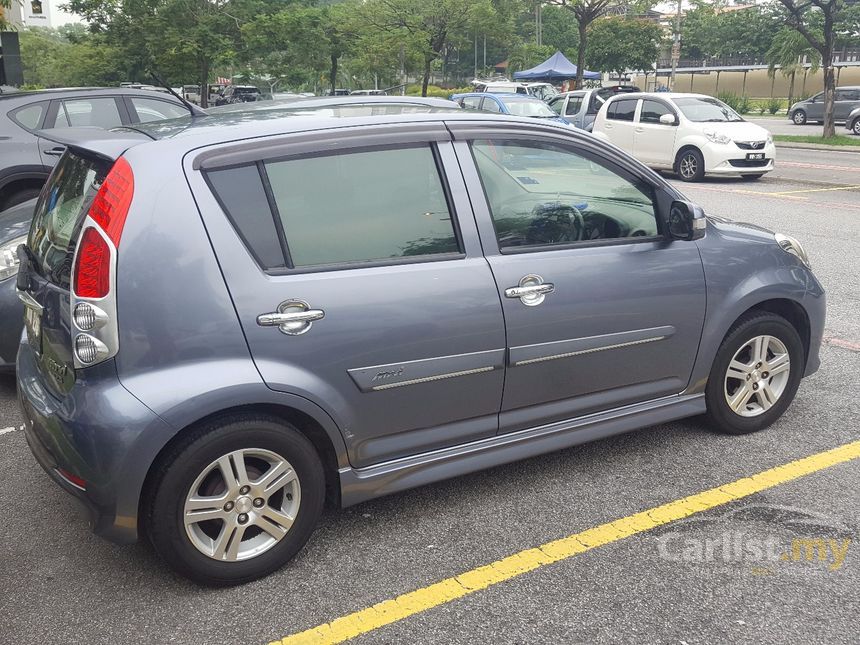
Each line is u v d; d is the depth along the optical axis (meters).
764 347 4.18
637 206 3.79
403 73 33.34
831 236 9.62
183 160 2.88
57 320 2.87
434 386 3.25
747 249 4.04
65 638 2.74
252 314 2.87
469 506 3.59
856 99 34.00
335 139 3.12
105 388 2.74
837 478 3.80
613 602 2.89
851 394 4.86
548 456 4.08
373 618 2.83
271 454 2.97
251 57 27.67
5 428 4.54
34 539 3.39
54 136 3.20
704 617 2.80
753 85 63.50
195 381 2.78
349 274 3.06
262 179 2.98
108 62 29.20
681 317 3.83
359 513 3.54
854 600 2.89
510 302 3.35
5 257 4.63
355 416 3.12
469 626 2.78
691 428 4.38
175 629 2.78
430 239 3.26
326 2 33.12
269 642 2.71
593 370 3.65
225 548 2.95
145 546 3.32
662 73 68.31
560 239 3.57
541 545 3.27
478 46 71.00
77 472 2.76
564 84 41.25
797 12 23.84
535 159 3.53
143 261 2.75
